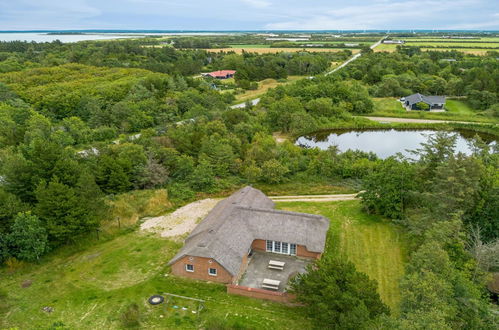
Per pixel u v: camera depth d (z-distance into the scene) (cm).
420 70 16788
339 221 4794
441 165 4103
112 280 3566
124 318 2961
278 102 10262
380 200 4797
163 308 3139
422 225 3962
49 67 13025
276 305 3191
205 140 6588
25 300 3266
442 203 3872
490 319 2836
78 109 9356
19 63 14125
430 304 2528
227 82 15600
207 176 5769
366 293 2659
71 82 11169
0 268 3672
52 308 3159
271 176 6025
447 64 17350
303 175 6322
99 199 4453
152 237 4384
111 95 10056
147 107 9506
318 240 3784
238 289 3312
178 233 4469
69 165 4522
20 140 6775
